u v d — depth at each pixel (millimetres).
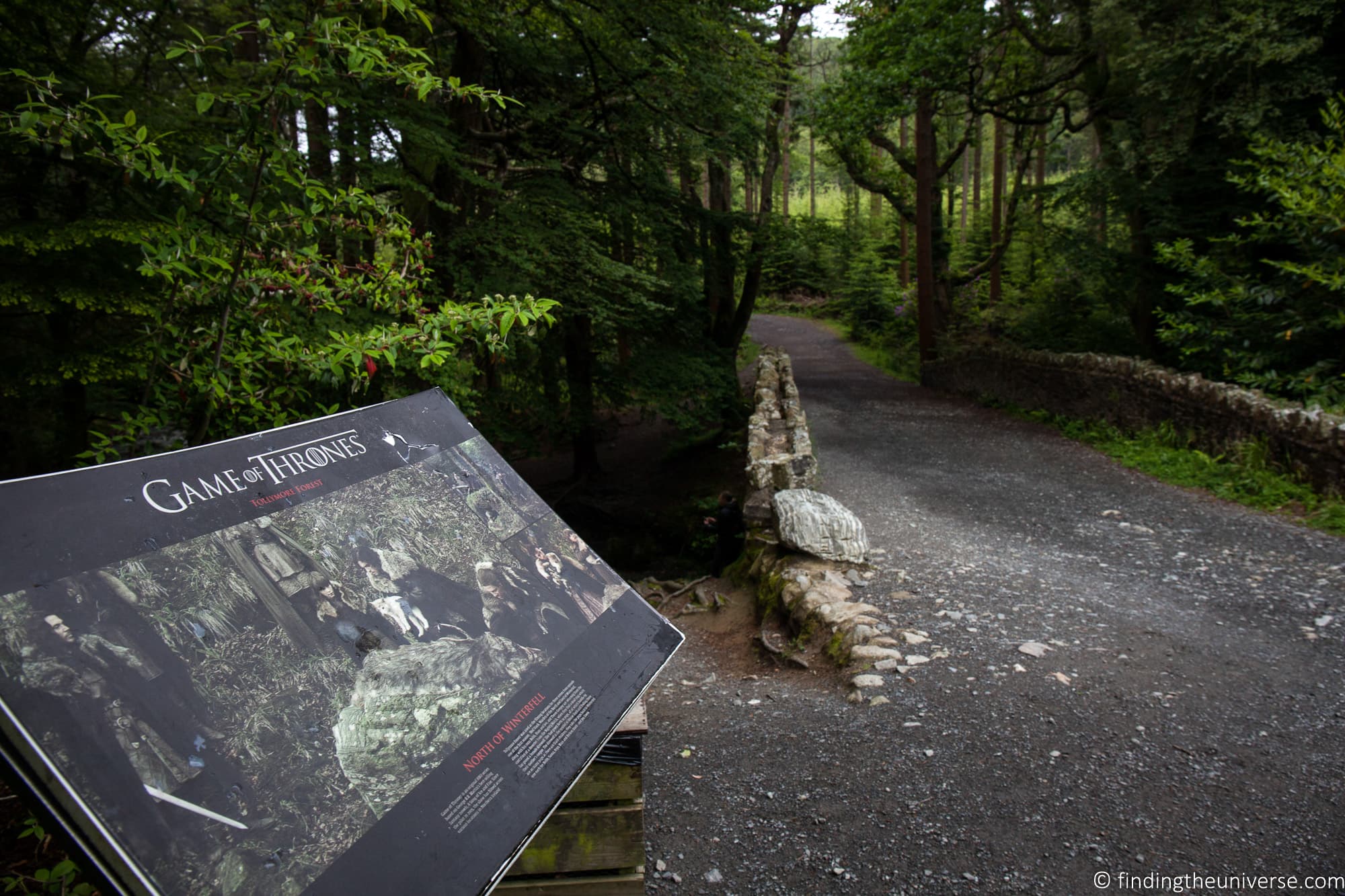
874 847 3191
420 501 1732
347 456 1686
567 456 20656
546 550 1890
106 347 4938
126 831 966
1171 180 13016
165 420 2793
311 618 1337
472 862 1225
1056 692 4363
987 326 19375
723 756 4020
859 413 15125
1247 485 8008
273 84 2576
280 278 2822
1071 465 10062
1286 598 5500
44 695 994
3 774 932
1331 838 3113
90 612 1103
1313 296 9133
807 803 3531
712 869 3113
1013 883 2947
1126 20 12859
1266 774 3551
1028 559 6605
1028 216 17156
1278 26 10398
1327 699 4156
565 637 1690
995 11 15828
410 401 2008
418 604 1507
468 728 1379
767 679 5160
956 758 3795
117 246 4824
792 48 19812
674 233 13719
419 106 8000
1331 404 8391
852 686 4625
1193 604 5527
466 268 8508
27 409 6148
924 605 5668
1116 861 3035
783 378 14586
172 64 6359
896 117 18172
